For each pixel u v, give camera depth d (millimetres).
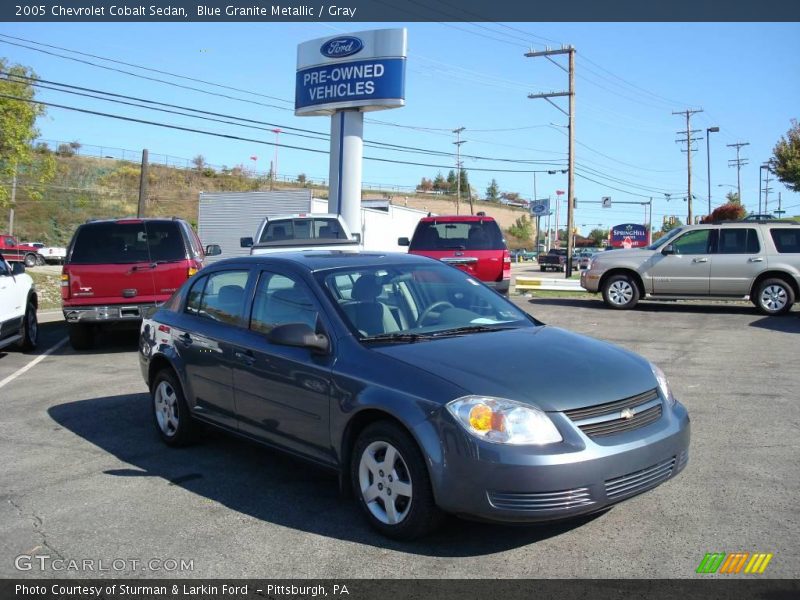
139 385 8672
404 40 19859
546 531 4219
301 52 21156
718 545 3994
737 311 15352
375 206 35375
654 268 15211
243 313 5414
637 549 3961
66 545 4180
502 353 4324
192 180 85812
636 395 4125
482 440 3711
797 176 29656
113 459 5812
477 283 5672
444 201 116312
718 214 38750
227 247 32562
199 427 6000
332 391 4418
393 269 5344
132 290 10750
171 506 4758
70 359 10734
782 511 4461
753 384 8109
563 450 3707
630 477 3912
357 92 20156
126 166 82312
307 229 14688
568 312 15180
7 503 4855
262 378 4992
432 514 3924
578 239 111250
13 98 22312
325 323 4707
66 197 68812
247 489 5066
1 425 6898
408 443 3955
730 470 5227
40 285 24109
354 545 4094
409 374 4098
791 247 14492
